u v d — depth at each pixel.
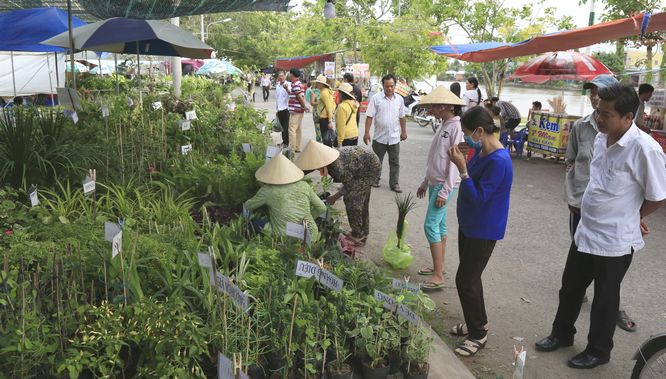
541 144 13.70
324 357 3.39
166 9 7.08
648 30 9.08
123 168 6.11
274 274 3.92
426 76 29.22
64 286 3.29
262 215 5.14
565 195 5.12
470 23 22.17
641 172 3.95
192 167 6.35
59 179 5.66
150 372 2.94
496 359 4.45
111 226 3.40
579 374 4.24
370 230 7.60
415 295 3.94
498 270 6.31
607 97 3.89
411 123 23.64
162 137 7.11
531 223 8.19
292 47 32.78
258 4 7.19
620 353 4.54
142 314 3.05
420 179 10.96
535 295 5.65
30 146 5.54
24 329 2.79
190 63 32.00
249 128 10.20
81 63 23.34
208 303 3.43
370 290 4.19
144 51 9.28
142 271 3.65
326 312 3.60
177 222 4.89
